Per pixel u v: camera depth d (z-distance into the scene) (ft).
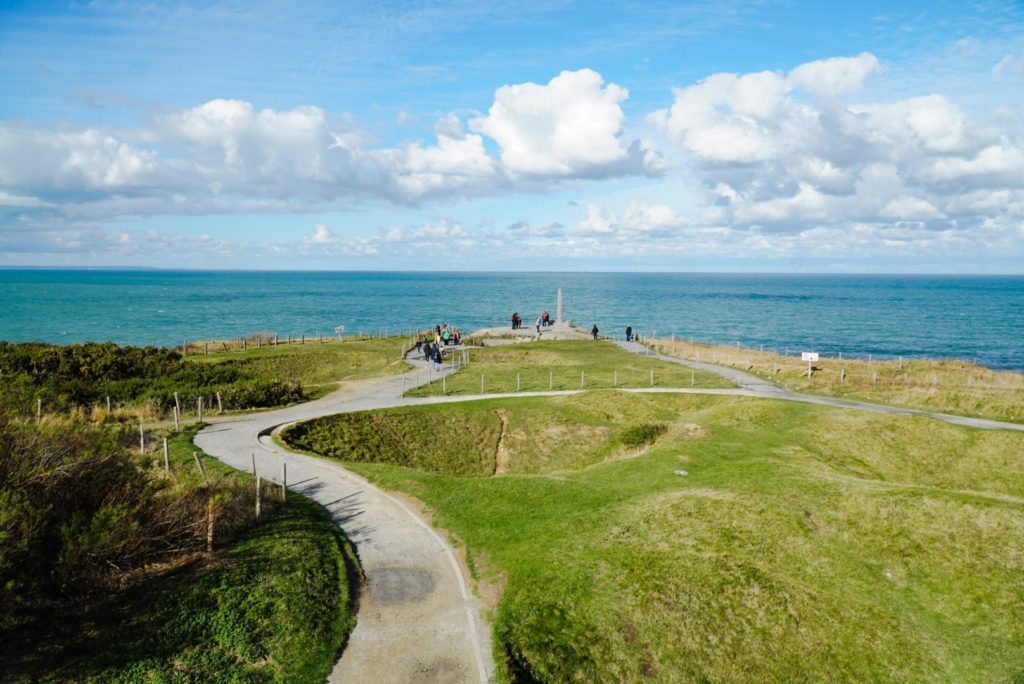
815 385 152.66
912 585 53.78
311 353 197.47
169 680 37.99
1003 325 410.93
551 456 109.50
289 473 84.28
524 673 42.70
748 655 45.42
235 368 164.35
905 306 606.96
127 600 45.29
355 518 69.21
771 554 56.59
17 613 40.98
